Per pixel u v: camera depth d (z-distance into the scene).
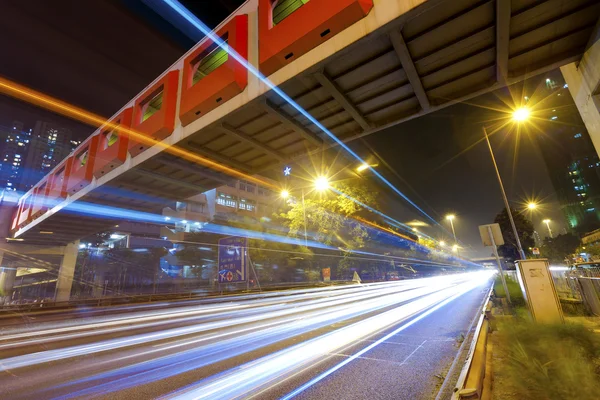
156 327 11.29
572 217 76.44
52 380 5.20
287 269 38.50
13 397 4.45
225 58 15.47
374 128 15.12
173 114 17.19
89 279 41.44
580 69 9.91
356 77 11.77
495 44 10.03
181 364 5.91
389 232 53.81
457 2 8.63
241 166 20.42
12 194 42.62
